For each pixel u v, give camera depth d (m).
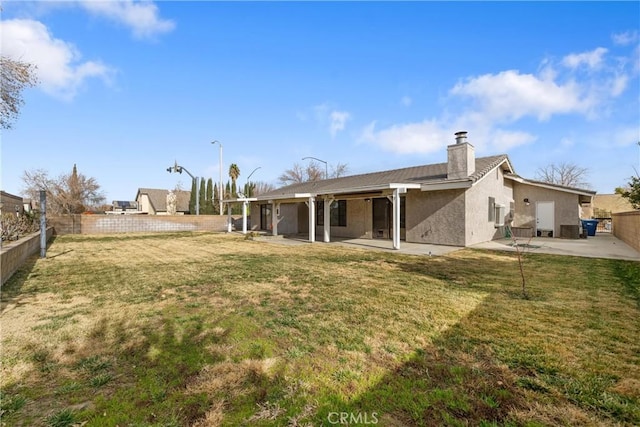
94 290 5.93
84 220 21.02
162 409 2.33
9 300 5.28
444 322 4.00
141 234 20.31
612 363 2.89
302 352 3.23
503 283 6.04
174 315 4.45
